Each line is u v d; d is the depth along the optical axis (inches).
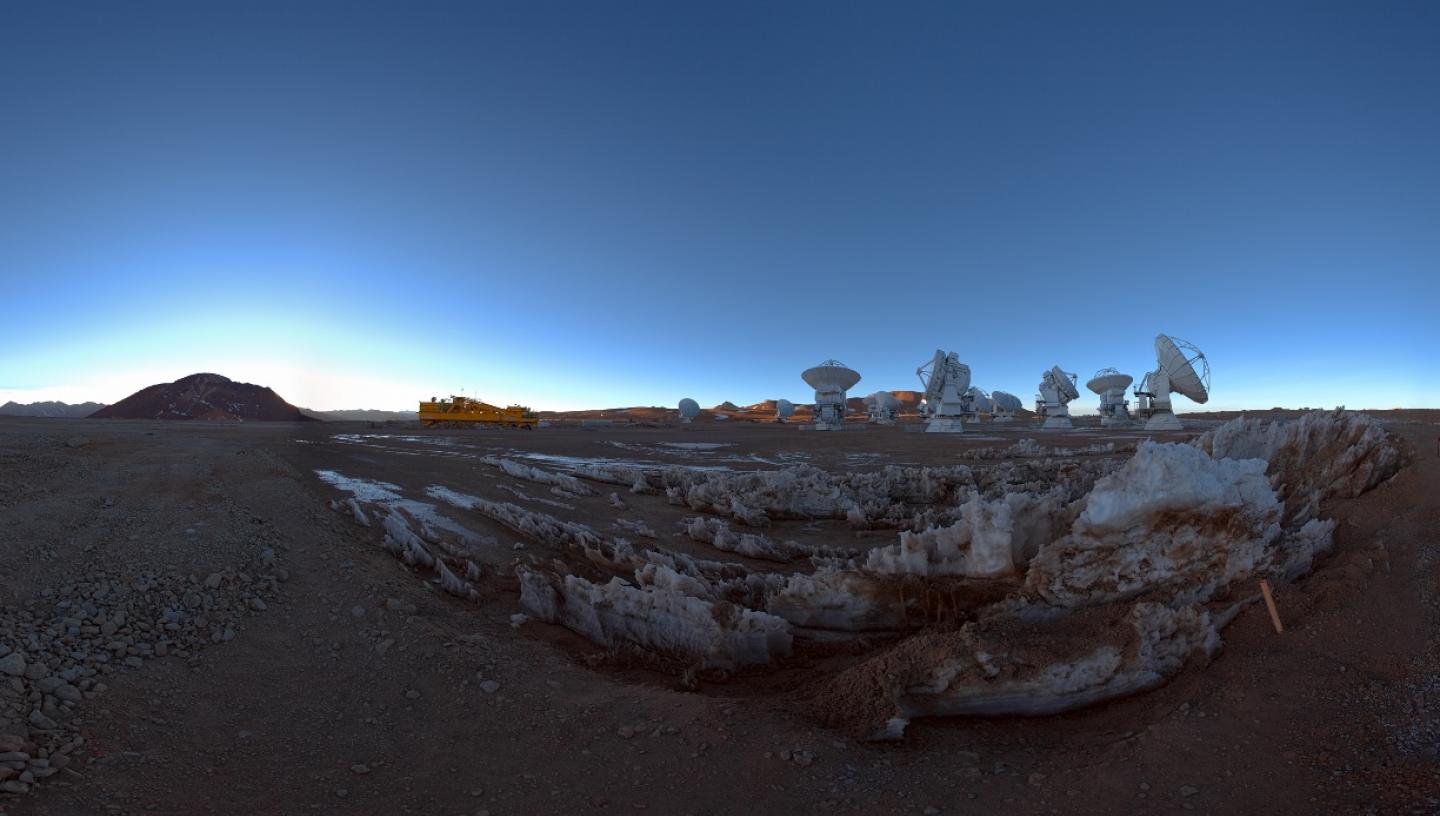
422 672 314.5
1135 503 344.2
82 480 617.6
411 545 535.2
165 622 333.1
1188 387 2043.6
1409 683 232.8
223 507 539.2
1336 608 286.2
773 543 607.5
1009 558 372.5
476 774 231.6
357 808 208.1
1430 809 174.7
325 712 276.1
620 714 278.4
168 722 253.1
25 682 254.4
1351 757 204.4
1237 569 330.3
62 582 352.5
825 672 345.7
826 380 2807.6
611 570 530.9
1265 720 228.4
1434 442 442.0
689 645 366.6
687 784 222.7
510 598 458.9
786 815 204.1
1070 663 273.3
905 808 205.9
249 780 222.1
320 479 824.9
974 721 273.9
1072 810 199.3
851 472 1130.0
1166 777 208.1
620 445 1711.4
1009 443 1696.6
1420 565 299.1
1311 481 434.0
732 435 2233.0
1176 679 277.1
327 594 401.7
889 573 403.5
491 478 945.5
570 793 218.5
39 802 189.8
